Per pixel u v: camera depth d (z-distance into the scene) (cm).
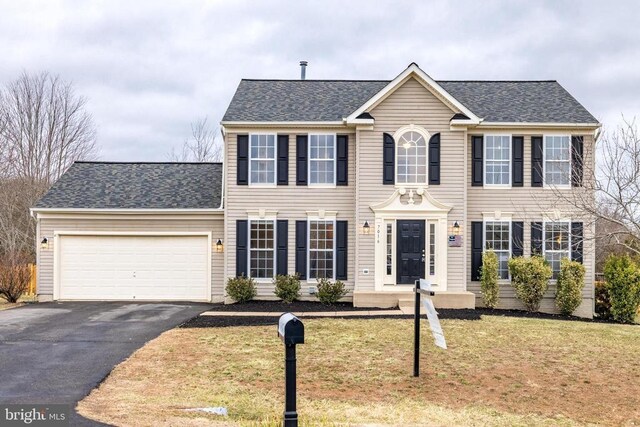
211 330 1446
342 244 2000
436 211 1919
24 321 1566
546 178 1997
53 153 4031
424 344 1316
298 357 1197
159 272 2097
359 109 1930
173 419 783
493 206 2003
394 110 1942
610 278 1933
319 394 979
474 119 1916
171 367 1106
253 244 2012
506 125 1980
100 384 973
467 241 1997
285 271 2008
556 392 1029
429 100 1942
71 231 2094
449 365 1162
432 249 1936
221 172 2366
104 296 2095
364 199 1934
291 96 2189
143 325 1522
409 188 1927
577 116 2012
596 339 1434
